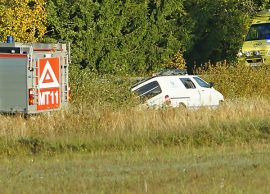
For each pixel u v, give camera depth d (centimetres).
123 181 4322
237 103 8288
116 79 9112
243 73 10969
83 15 15125
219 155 5578
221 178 4341
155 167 4931
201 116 7212
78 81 8600
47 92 7762
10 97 7619
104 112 7150
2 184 4331
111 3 15638
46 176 4641
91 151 6131
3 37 13512
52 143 6278
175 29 17338
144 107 7775
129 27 16350
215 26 17638
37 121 6969
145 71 16575
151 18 16825
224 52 17775
